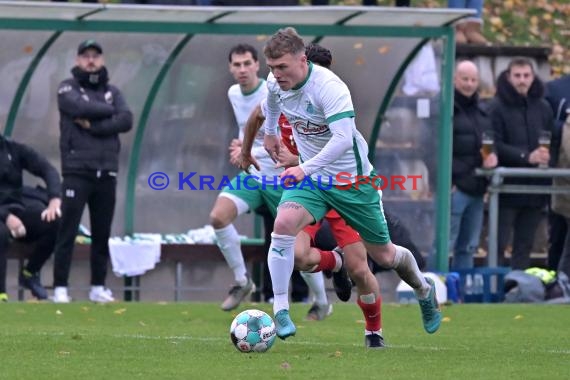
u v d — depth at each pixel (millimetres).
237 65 34969
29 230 41375
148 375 21312
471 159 44281
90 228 42469
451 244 45000
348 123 24688
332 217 26641
